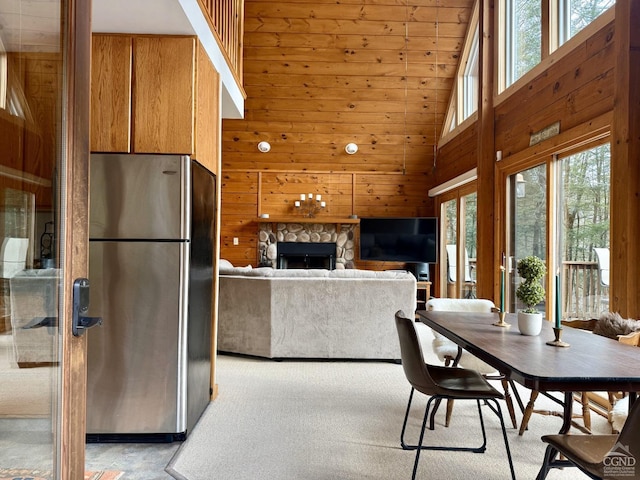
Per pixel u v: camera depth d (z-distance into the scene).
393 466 2.34
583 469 1.40
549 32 4.21
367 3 6.30
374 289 4.57
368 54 6.87
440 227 7.87
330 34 6.63
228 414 3.06
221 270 4.98
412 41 6.73
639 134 2.95
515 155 4.72
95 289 2.58
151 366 2.61
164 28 2.58
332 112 7.56
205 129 2.96
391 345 4.57
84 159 1.24
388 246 7.73
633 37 2.97
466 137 6.41
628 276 2.93
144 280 2.59
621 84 3.02
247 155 8.07
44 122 1.12
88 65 1.27
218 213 3.47
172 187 2.60
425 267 7.67
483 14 5.44
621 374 1.56
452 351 3.07
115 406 2.61
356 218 7.90
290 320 4.59
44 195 1.11
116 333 2.59
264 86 7.22
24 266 1.09
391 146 7.98
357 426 2.87
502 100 5.13
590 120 3.45
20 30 1.08
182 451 2.49
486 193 5.38
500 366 1.77
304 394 3.51
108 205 2.58
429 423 2.89
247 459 2.40
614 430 2.11
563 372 1.58
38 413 1.10
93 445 2.58
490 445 2.60
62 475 1.12
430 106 7.49
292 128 7.75
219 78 3.41
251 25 6.52
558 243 4.08
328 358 4.61
